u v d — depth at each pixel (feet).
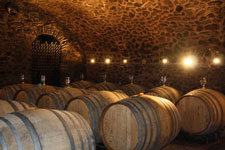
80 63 34.53
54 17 31.22
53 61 33.35
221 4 19.31
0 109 9.61
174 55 25.81
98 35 31.37
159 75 27.30
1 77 28.78
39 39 36.14
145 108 11.78
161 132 11.96
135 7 23.44
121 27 28.04
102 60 33.12
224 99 17.30
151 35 26.84
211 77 22.77
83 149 7.43
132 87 23.53
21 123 6.47
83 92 17.81
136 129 11.19
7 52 29.14
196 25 22.62
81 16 28.66
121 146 11.62
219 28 21.40
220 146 16.29
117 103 11.79
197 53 23.85
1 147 5.72
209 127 15.33
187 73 24.67
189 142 17.16
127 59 30.60
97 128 13.78
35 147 6.23
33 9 30.12
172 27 24.34
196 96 15.84
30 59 30.86
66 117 7.73
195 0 19.88
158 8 22.44
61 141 6.82
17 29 29.63
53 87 20.67
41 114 7.16
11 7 27.61
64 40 32.91
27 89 18.63
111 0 23.22
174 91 20.57
